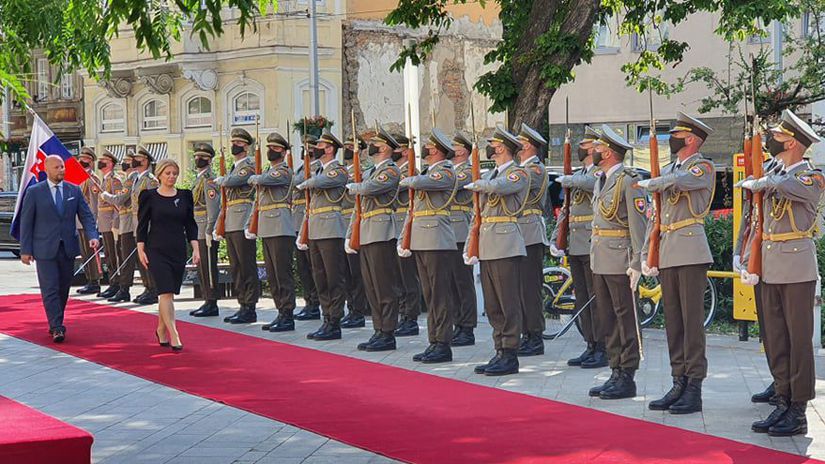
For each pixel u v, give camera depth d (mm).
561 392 10344
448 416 9289
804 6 22328
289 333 14398
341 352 12844
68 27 13203
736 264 9359
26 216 13688
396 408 9648
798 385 8578
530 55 17828
